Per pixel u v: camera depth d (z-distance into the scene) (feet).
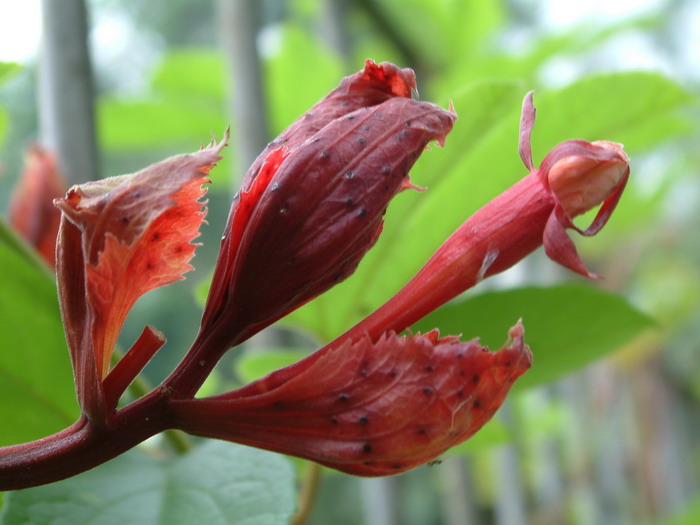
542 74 1.61
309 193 0.49
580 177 0.52
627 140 1.00
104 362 0.47
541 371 0.83
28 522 0.60
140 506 0.61
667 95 0.79
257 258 0.48
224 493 0.60
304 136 0.50
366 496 1.48
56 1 0.84
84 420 0.47
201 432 0.48
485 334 0.78
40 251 0.78
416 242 0.80
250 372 0.87
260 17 1.17
